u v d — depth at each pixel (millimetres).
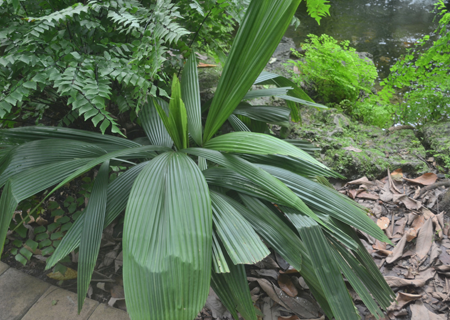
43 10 1486
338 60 2656
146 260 952
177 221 1012
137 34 1442
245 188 1302
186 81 1574
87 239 1179
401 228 1922
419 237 1853
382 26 4422
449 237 1861
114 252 1740
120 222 1532
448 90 2451
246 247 1062
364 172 2223
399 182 2188
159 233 995
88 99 1237
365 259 1280
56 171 1247
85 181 1728
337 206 1274
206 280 958
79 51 1436
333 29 4320
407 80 2564
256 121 1892
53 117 1950
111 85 1675
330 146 2320
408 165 2230
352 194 2119
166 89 1808
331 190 1388
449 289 1627
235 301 1211
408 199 2066
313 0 1816
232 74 1343
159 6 1451
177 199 1064
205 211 1050
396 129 2596
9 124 1804
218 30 1936
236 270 1169
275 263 1716
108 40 1460
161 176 1143
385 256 1787
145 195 1084
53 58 1347
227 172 1362
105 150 1443
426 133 2475
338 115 2598
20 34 1351
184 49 1755
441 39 2428
